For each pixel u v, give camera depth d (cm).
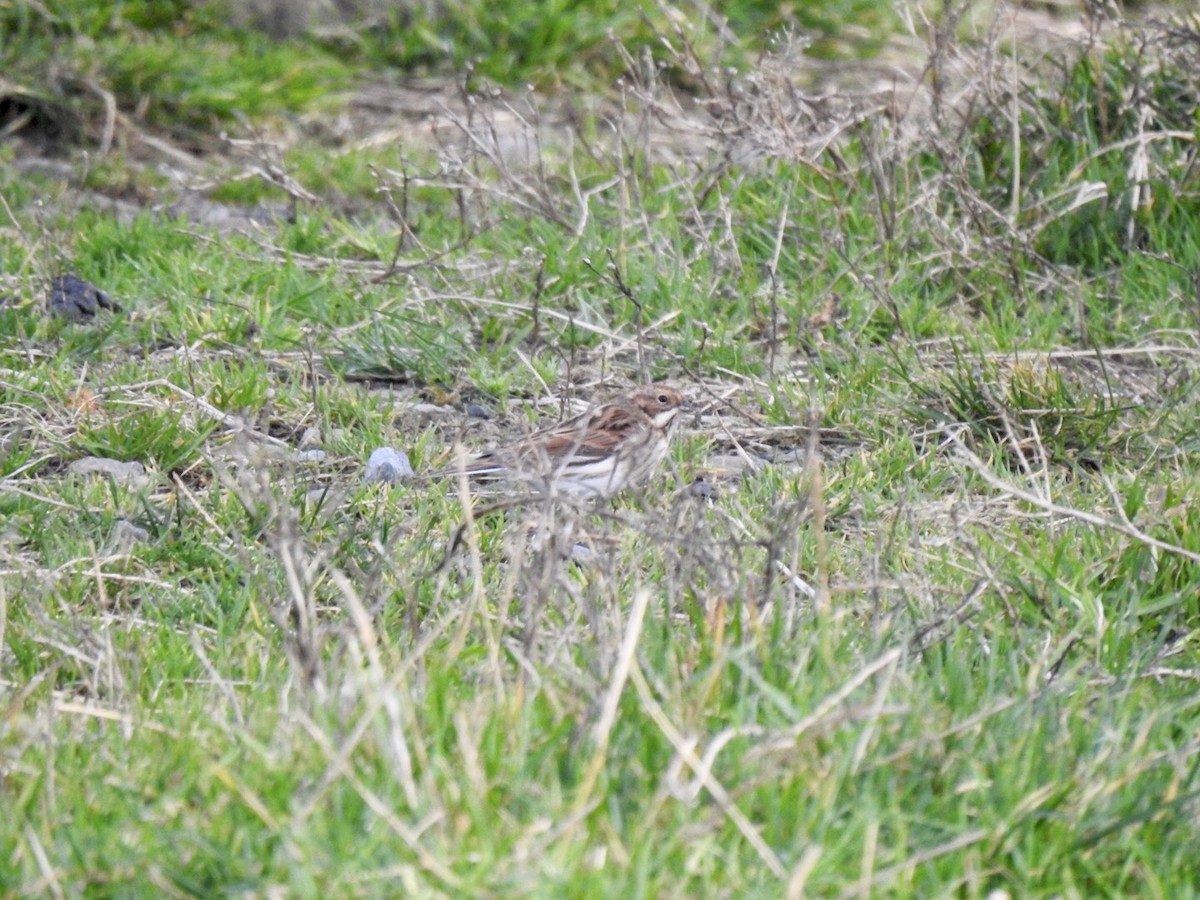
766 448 1170
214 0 1964
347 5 2012
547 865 593
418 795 627
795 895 582
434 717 677
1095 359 1288
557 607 827
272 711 714
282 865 608
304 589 813
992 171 1530
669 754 667
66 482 1031
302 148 1772
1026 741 687
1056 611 852
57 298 1325
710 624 750
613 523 1002
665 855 607
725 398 1216
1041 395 1164
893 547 943
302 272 1398
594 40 1984
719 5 2108
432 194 1652
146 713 742
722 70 1919
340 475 1089
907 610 849
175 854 621
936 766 678
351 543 941
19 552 956
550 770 660
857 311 1333
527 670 716
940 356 1280
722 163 1484
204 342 1280
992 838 643
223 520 987
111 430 1090
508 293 1376
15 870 612
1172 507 970
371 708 646
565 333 1326
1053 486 1073
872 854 610
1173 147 1521
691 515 950
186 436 1104
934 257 1406
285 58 1898
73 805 653
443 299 1355
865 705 693
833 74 2016
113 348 1280
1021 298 1384
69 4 1862
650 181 1546
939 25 1748
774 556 802
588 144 1691
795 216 1470
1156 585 901
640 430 1090
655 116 1556
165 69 1816
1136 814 654
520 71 1953
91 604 884
